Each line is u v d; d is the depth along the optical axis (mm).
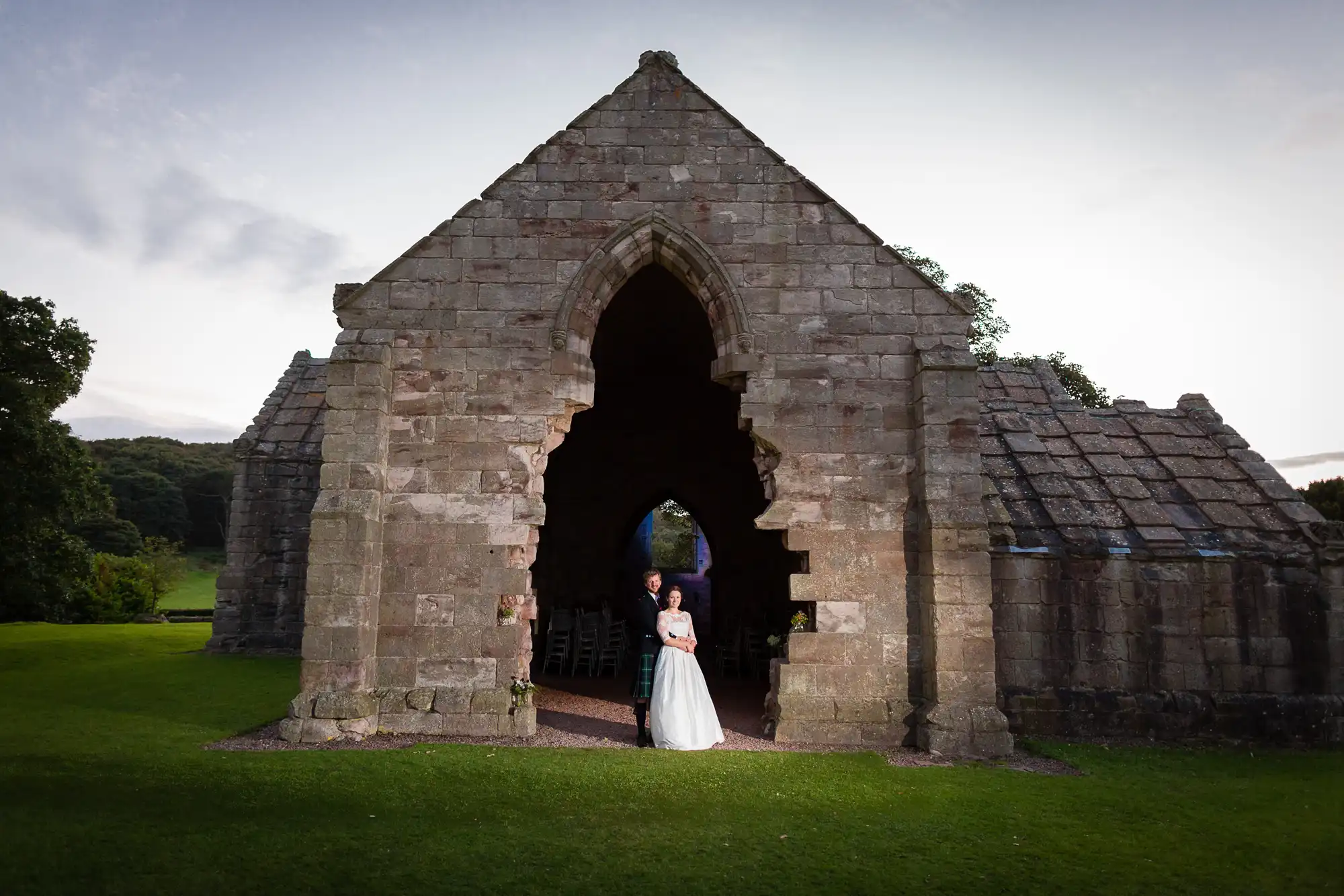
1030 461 13906
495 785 8172
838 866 6254
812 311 11469
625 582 22781
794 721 10578
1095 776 9320
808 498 11055
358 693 10227
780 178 11758
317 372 22516
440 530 10898
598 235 11578
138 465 71312
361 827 6828
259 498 20375
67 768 8461
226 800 7449
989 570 10469
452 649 10672
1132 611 12102
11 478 19531
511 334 11328
